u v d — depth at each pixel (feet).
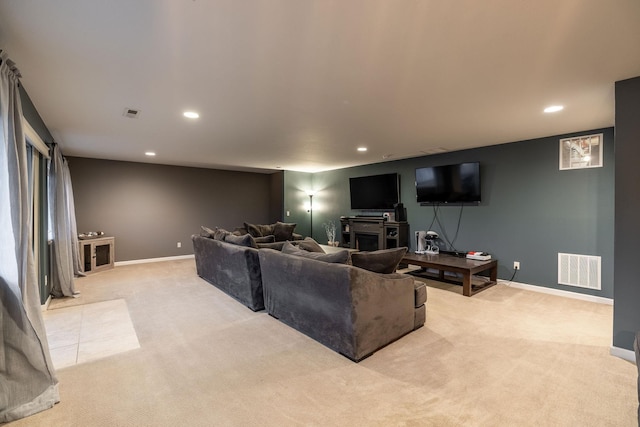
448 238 17.54
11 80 6.05
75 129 12.28
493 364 7.49
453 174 16.70
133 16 5.08
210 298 12.98
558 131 12.76
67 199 16.52
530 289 14.33
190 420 5.55
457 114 10.37
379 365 7.45
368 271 8.03
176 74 7.34
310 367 7.36
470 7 4.84
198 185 24.31
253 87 8.07
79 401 6.08
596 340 8.82
